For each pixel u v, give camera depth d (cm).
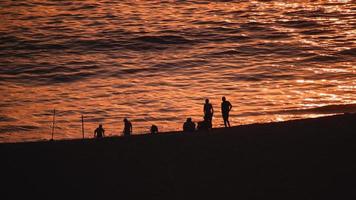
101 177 6412
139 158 6900
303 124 7800
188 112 16712
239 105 17062
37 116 17062
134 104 18000
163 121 15750
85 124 15888
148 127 15088
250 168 6203
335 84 19475
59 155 7306
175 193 5816
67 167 6812
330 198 5375
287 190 5609
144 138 7950
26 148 7819
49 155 7325
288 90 18925
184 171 6341
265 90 19112
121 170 6562
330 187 5572
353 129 7175
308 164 6125
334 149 6469
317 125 7619
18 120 16612
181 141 7462
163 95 19050
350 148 6450
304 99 17538
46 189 6206
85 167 6762
